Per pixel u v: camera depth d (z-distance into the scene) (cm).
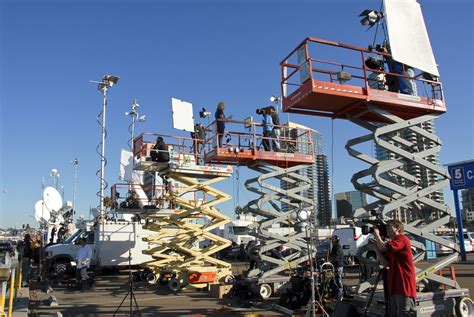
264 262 1289
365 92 827
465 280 1471
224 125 1326
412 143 920
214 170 1506
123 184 1712
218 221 1575
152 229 1783
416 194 843
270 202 1394
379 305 721
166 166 1472
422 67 852
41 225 3288
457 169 2223
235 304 1114
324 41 821
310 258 834
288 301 998
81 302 1185
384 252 620
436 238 856
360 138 871
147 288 1484
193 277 1388
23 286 1528
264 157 1327
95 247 1912
